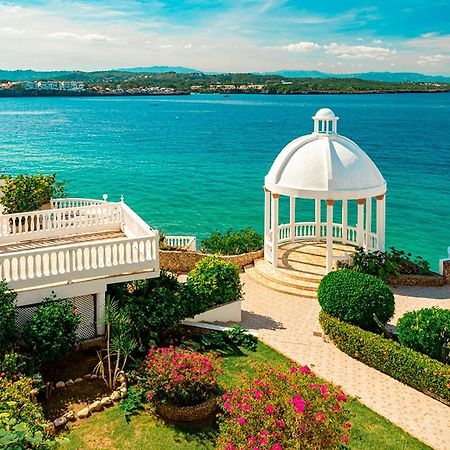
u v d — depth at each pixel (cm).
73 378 1555
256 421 1025
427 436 1287
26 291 1611
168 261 2530
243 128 12494
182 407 1345
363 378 1562
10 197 2502
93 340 1731
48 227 2188
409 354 1530
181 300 1800
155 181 5650
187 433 1309
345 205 2761
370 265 2322
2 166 6562
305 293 2248
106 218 2281
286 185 2353
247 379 1237
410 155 7719
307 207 4934
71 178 5759
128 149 8388
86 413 1375
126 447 1255
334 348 1762
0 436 856
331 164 2298
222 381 1536
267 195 2545
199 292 1878
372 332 1747
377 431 1305
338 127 12756
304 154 2370
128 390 1470
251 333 1848
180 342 1769
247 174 6116
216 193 5091
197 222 4103
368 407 1403
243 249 2744
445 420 1356
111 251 1731
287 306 2150
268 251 2559
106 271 1725
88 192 5053
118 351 1498
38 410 1241
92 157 7444
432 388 1457
